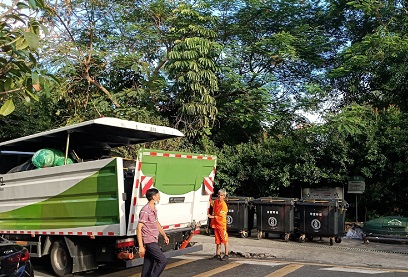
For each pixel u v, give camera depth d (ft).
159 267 24.84
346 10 61.93
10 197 33.71
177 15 59.57
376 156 47.98
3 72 18.10
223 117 60.64
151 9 61.52
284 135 58.13
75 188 28.96
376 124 49.52
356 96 58.70
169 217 29.25
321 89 56.85
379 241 41.98
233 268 30.45
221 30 63.21
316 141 50.39
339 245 40.40
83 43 59.93
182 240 30.94
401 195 48.44
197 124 55.93
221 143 62.59
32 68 19.33
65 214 29.71
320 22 64.34
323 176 49.11
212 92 57.26
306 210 41.19
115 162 26.63
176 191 29.37
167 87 58.34
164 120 56.59
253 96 57.93
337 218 40.40
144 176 26.73
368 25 61.11
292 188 53.21
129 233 26.55
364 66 53.52
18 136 66.44
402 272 28.60
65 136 32.96
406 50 50.65
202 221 32.22
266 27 64.03
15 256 20.90
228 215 44.91
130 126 30.60
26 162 34.65
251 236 46.14
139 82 60.90
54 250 30.96
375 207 50.44
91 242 29.66
